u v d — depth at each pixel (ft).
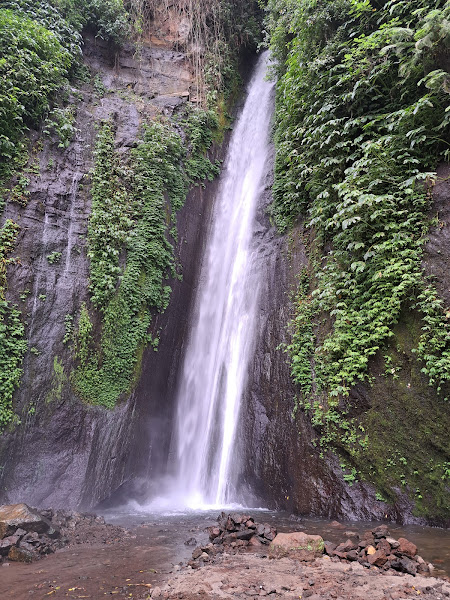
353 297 24.95
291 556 14.16
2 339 25.58
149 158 37.76
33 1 39.42
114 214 33.68
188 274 38.65
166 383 33.96
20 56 33.04
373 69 26.02
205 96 47.37
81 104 38.06
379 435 22.09
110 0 44.73
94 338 29.71
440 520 19.21
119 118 39.65
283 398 27.86
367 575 12.32
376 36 26.99
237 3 53.21
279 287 31.99
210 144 45.44
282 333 29.89
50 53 35.65
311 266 29.55
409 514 20.20
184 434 33.60
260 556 14.47
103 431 27.84
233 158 47.75
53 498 24.30
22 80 32.99
